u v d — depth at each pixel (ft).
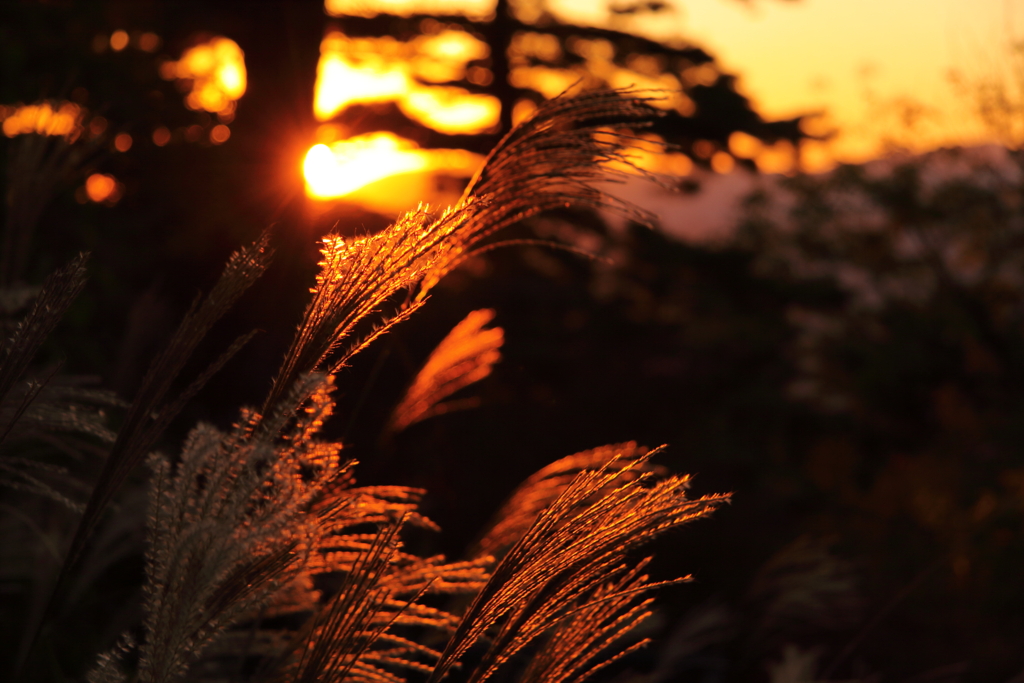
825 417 52.80
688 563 17.06
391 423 6.36
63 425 3.33
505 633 2.74
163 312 9.82
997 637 16.30
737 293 55.36
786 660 8.14
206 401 9.87
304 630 3.42
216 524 2.39
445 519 10.93
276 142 14.12
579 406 35.50
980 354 48.11
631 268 51.60
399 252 2.52
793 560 10.30
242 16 14.82
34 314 2.56
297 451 2.64
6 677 5.23
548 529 2.69
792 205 55.47
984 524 21.17
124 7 21.56
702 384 50.60
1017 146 34.78
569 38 44.98
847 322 56.29
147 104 17.08
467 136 35.04
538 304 38.70
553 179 2.97
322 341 2.55
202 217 14.90
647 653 7.50
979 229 46.29
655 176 3.02
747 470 39.17
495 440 18.62
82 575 5.55
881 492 29.37
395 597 4.02
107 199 16.94
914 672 13.88
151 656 2.41
